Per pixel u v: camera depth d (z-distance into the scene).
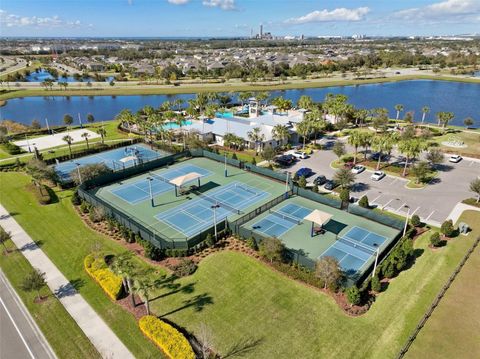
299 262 36.00
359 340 27.78
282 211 49.12
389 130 90.06
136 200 53.06
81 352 26.72
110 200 53.12
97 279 34.09
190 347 26.33
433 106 129.75
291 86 171.75
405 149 57.97
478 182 50.09
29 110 129.12
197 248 39.41
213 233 42.22
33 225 45.69
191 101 113.81
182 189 56.59
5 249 40.09
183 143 79.06
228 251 39.56
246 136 78.19
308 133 76.25
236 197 53.88
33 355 26.56
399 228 43.78
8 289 33.75
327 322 29.52
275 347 27.23
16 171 64.75
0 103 137.88
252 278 35.03
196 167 66.44
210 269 36.50
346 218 47.03
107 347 27.09
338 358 26.30
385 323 29.41
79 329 28.83
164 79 190.62
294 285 33.97
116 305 31.41
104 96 155.88
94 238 42.38
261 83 181.12
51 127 99.12
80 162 70.00
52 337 28.11
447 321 29.56
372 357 26.36
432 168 64.62
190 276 35.50
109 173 59.44
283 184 58.50
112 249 40.16
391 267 34.41
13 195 54.59
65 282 34.59
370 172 62.91
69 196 54.00
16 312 30.78
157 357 26.20
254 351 26.89
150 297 32.56
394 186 57.09
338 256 38.81
